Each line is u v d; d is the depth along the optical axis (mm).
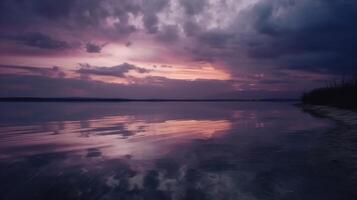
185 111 43938
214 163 8914
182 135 15758
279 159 9336
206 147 11898
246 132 16812
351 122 18734
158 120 26125
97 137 15070
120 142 13383
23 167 8586
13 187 6680
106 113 38406
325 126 18484
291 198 5836
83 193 6230
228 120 25719
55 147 12102
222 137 14867
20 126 20734
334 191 6168
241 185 6652
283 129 17922
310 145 11742
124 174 7703
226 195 6020
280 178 7168
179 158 9742
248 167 8344
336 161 8734
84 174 7746
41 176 7559
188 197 5891
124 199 5820
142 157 9953
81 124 22312
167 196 5973
